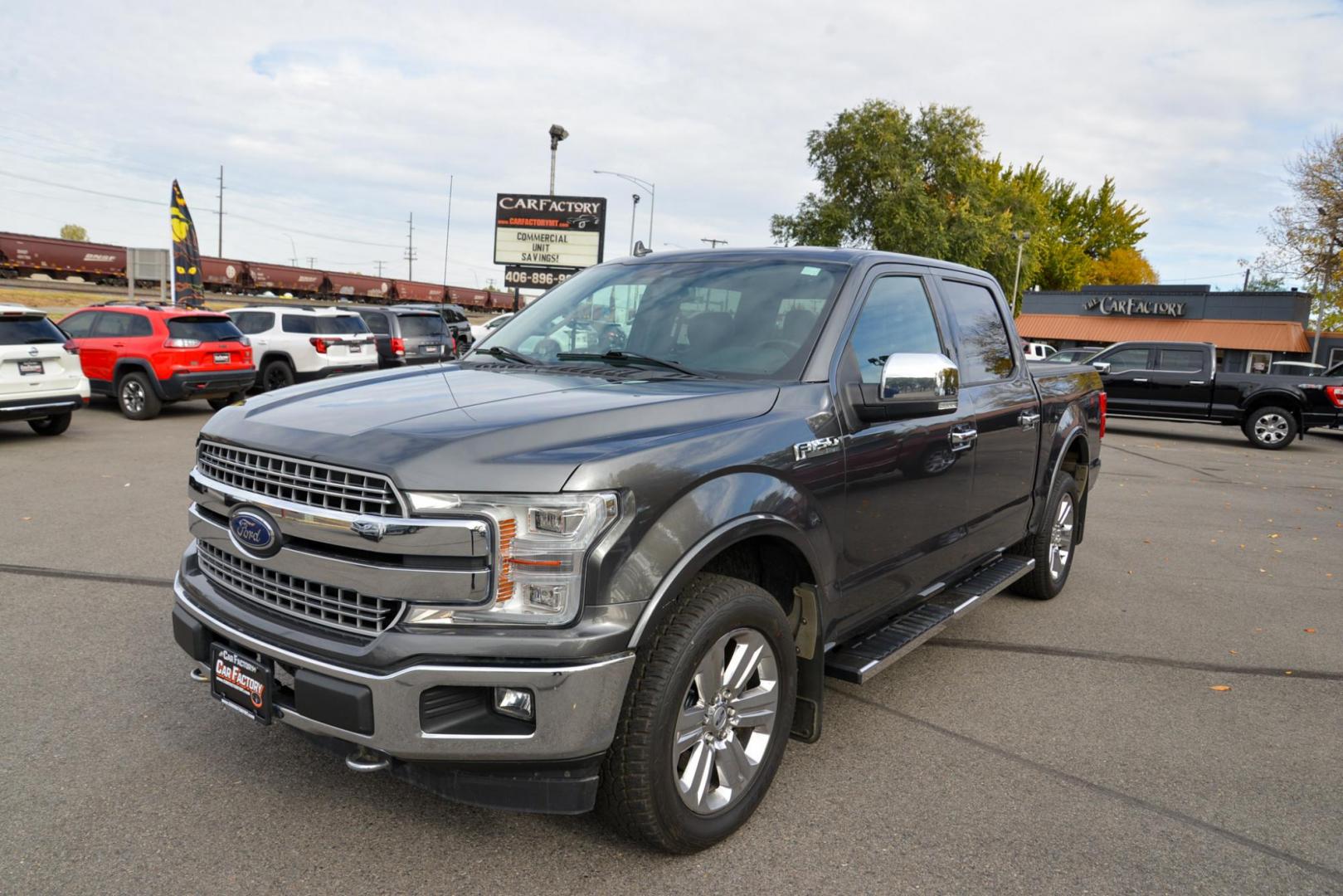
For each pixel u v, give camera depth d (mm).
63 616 4824
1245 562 7176
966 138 41750
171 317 13633
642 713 2521
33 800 3020
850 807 3160
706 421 2840
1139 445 16406
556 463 2393
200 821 2916
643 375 3336
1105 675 4570
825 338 3363
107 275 38156
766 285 3658
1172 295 47875
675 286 3820
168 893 2555
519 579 2352
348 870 2684
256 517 2613
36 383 10969
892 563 3656
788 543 2973
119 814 2945
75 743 3424
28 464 9594
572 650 2340
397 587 2371
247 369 14664
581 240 32188
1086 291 51062
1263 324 45281
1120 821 3135
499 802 2469
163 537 6508
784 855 2848
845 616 3412
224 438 2777
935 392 3189
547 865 2738
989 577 4789
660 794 2582
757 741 2990
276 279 41781
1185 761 3627
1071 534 5957
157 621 4766
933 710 4059
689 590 2709
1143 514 9266
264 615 2680
